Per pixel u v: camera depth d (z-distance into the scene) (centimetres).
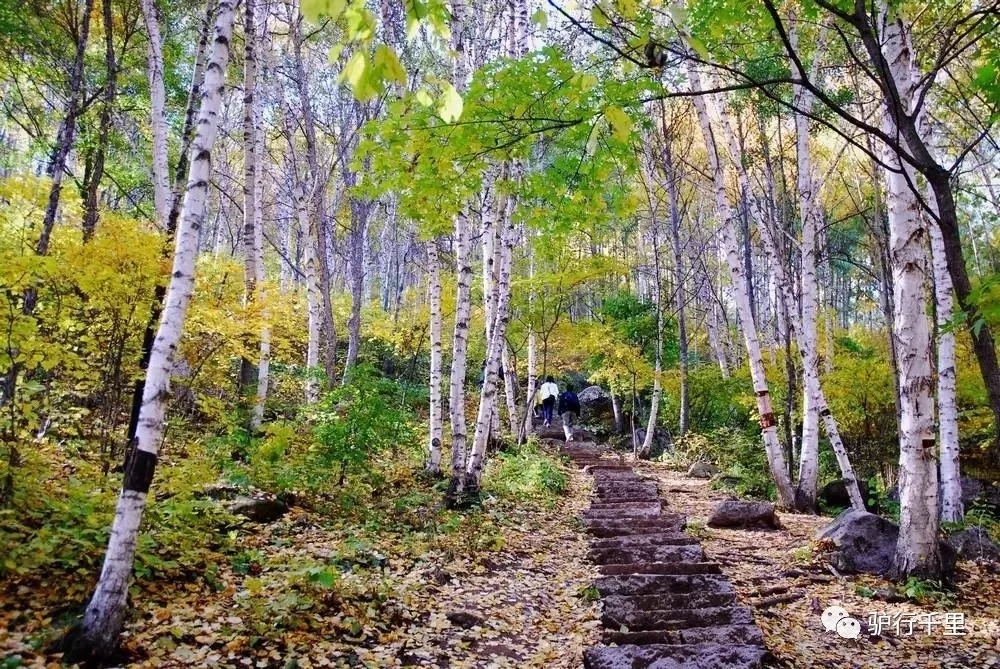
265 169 1784
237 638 397
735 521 917
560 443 1772
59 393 646
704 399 2003
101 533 439
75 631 353
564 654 478
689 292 2317
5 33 958
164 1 1190
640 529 848
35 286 585
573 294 2030
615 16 287
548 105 443
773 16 242
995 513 1141
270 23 1636
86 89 1066
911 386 652
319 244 1474
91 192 998
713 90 258
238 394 969
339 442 753
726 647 469
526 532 814
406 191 612
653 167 1909
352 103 1711
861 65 276
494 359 936
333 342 1438
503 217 1002
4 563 391
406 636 461
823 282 2341
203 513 576
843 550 702
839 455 1051
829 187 1802
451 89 206
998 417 267
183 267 399
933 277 950
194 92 736
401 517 756
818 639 527
